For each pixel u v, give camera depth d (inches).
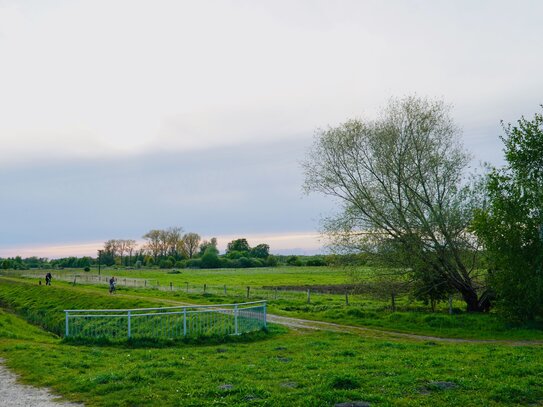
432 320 1247.5
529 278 1147.9
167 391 518.0
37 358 714.8
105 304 1919.3
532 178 1216.2
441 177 1409.9
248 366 649.6
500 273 1195.3
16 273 5032.0
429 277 1418.6
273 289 2479.1
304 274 4244.6
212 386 530.6
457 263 1409.9
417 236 1386.6
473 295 1432.1
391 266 1400.1
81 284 3149.6
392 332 1162.0
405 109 1413.6
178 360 706.8
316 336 1047.0
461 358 690.2
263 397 486.3
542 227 1180.5
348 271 1432.1
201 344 948.0
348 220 1419.8
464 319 1227.9
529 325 1145.4
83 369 652.1
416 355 727.1
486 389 504.4
